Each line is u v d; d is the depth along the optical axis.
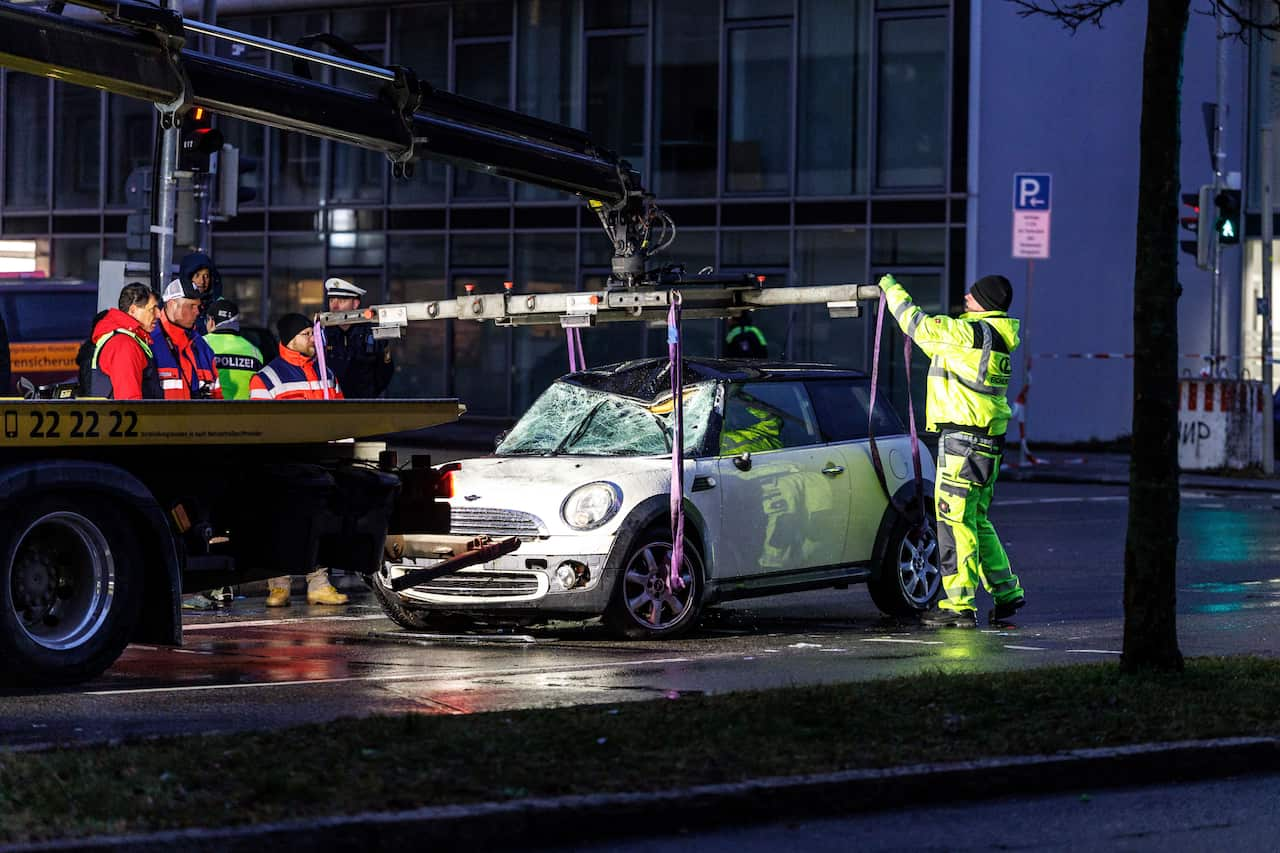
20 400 11.99
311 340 18.47
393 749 9.63
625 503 15.64
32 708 11.54
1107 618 17.62
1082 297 44.50
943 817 9.42
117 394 14.47
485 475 16.27
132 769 9.07
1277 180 46.97
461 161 15.27
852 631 16.66
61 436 12.21
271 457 13.85
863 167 41.03
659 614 15.86
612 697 12.23
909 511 17.75
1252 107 46.81
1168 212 11.97
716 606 18.73
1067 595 19.56
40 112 50.78
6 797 8.46
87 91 50.16
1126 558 12.45
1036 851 8.85
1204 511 29.58
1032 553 23.59
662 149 42.94
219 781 8.87
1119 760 10.13
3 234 51.38
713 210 42.34
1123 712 11.05
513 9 44.56
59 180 50.56
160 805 8.38
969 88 39.97
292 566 13.66
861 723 10.62
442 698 12.09
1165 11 11.77
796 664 14.06
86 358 15.01
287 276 47.22
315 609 18.39
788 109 41.69
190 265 15.32
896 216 40.62
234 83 13.74
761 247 41.91
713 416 16.67
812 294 16.80
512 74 44.56
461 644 15.52
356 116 14.50
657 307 16.03
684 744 9.98
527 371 44.12
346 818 8.25
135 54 13.23
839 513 17.27
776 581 16.80
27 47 12.75
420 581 15.71
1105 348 45.03
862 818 9.36
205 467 13.49
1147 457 12.28
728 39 42.25
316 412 13.30
